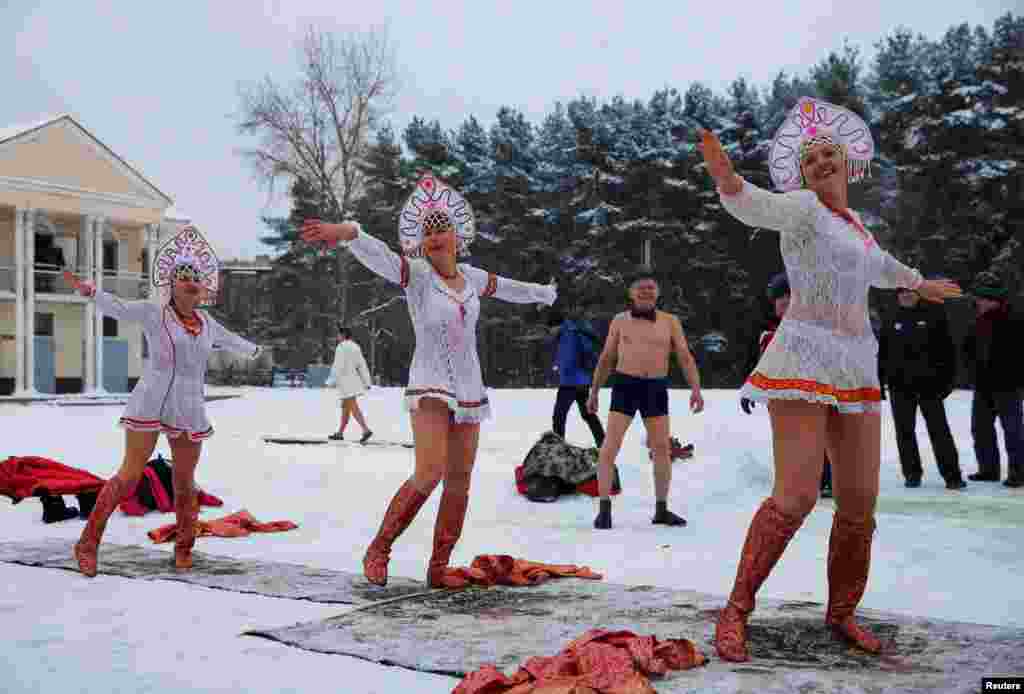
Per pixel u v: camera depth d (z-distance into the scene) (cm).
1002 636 407
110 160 3650
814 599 500
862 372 395
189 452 586
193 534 588
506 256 5247
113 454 1270
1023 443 1013
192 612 459
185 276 602
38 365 3609
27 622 437
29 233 3438
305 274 5859
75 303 3700
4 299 3506
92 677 350
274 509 873
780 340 398
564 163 5306
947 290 429
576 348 1058
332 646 391
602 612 457
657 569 593
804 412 390
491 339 5269
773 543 385
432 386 514
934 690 330
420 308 525
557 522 802
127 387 3844
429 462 514
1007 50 4191
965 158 4003
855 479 399
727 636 377
